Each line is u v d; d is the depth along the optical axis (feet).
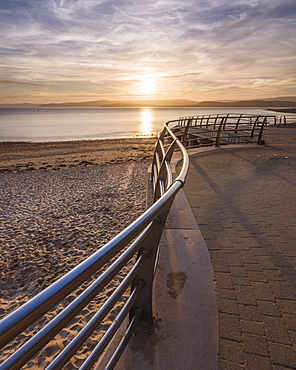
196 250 9.51
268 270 8.50
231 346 5.65
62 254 13.87
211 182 19.19
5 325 1.77
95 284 3.29
